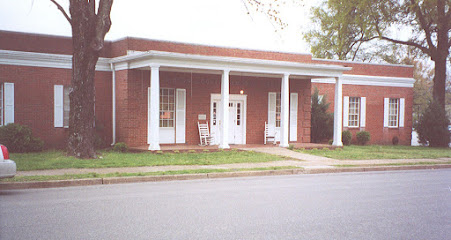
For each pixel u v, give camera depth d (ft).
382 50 133.90
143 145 64.08
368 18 91.45
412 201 29.86
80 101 49.62
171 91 67.31
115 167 43.86
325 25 117.60
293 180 40.22
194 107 69.00
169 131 67.10
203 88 69.72
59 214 23.40
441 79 91.91
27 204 26.13
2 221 21.61
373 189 35.04
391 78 93.61
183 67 59.62
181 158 52.37
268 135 75.25
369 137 87.86
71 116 50.08
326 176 44.14
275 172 45.27
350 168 49.83
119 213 23.99
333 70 71.92
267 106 75.46
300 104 78.54
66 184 34.68
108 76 66.54
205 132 69.67
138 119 63.93
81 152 49.44
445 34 89.81
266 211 25.36
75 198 28.55
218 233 20.17
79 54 49.24
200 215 23.91
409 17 93.56
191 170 42.39
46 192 31.09
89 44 49.34
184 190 32.83
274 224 22.22
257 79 74.33
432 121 89.30
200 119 69.56
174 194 30.81
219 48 69.41
